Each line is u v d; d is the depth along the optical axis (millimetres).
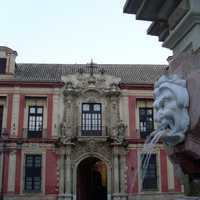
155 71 40062
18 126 34438
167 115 4664
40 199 33000
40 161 34031
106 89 35781
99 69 37688
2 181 31297
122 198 33281
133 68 40750
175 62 5305
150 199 33625
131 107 35781
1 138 33406
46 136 34438
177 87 4719
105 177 39094
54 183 33469
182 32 5242
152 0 5453
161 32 6359
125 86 36031
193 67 4766
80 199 35719
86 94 35750
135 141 34719
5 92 35125
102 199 39000
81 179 36688
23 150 33969
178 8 5250
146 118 35875
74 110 35281
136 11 6148
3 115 34625
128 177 33938
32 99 35375
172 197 33812
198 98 4445
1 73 36000
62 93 35531
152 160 34625
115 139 34250
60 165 33844
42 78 36281
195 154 4578
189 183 5086
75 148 34375
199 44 4816
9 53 36594
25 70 38500
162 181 34188
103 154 34438
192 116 4551
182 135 4648
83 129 35000
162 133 4797
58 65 40531
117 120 35156
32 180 33562
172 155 5102
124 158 34281
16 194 32812
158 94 4914
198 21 4902
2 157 33188
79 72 35938
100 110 35625
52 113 35062
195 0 4902
